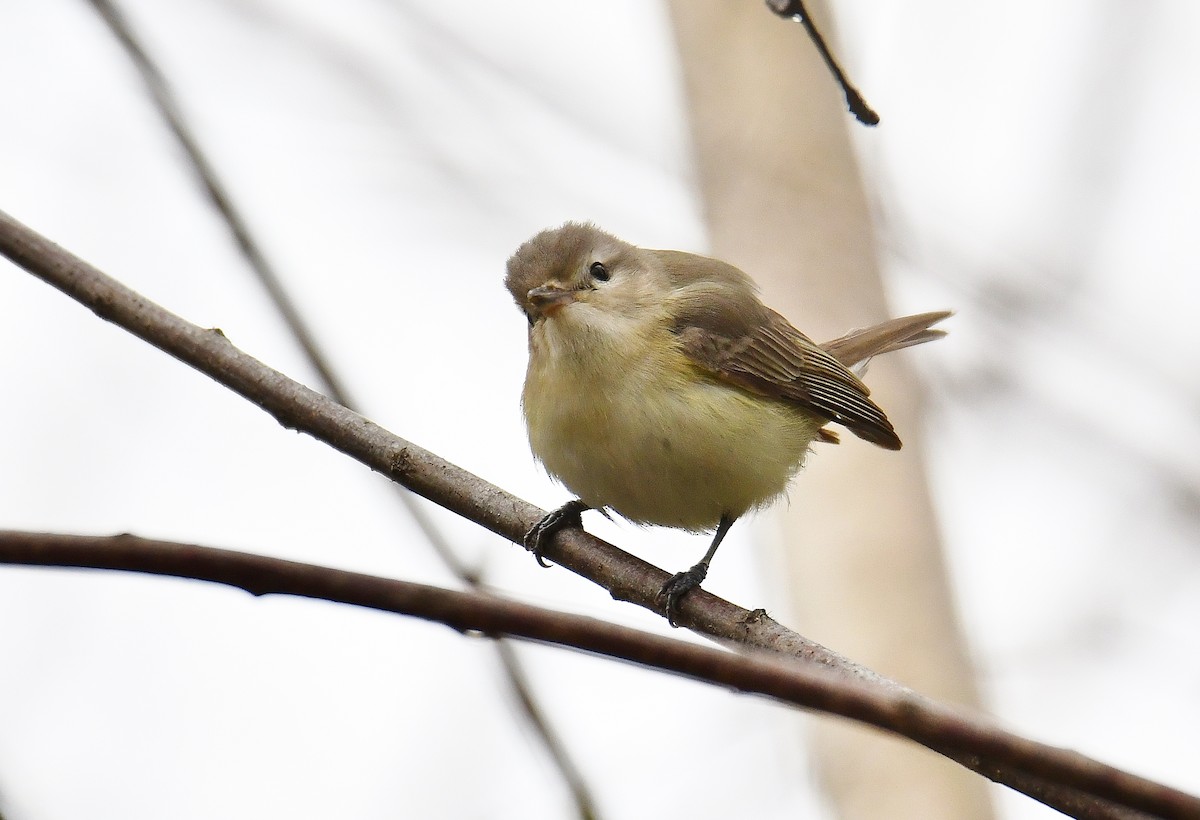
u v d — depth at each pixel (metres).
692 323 10.52
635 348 10.27
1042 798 5.47
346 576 4.76
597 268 10.58
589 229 10.97
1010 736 4.44
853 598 11.79
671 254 11.45
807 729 10.88
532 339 10.51
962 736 4.46
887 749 10.70
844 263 12.98
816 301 12.93
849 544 11.99
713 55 13.60
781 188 13.14
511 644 7.02
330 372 8.45
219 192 8.30
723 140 13.42
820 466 12.32
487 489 8.94
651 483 10.30
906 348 13.15
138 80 8.20
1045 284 12.61
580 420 10.18
